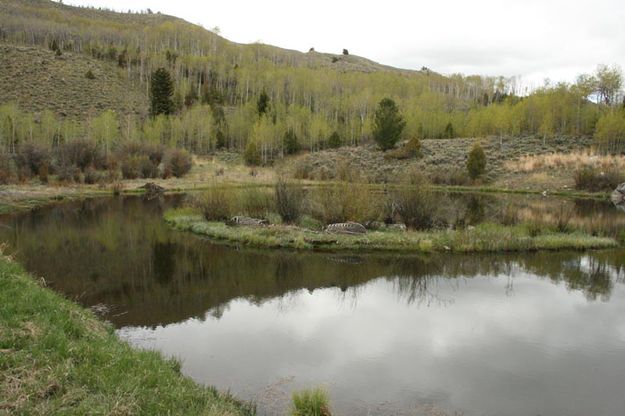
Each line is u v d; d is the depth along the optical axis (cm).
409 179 2406
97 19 17788
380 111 6425
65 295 1240
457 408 730
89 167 4725
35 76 8406
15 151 5259
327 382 798
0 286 830
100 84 8962
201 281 1432
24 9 14600
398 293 1357
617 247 2042
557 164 5369
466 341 1007
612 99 7438
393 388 786
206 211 2423
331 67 15888
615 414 724
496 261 1770
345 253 1844
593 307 1256
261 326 1066
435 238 1986
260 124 7100
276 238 1958
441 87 12112
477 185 5166
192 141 7419
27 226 2311
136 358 681
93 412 491
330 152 6731
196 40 13288
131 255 1744
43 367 571
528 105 7069
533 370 872
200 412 561
